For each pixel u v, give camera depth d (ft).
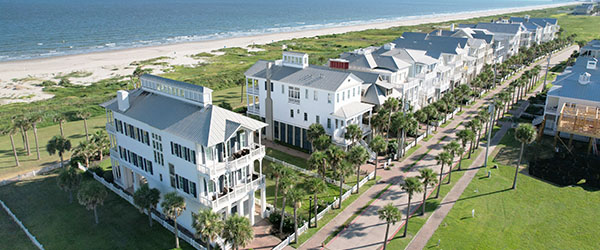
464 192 175.32
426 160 210.79
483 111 229.86
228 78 420.36
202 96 143.23
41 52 581.53
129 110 163.02
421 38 365.61
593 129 194.59
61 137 200.75
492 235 143.43
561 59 504.43
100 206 165.78
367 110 217.77
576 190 175.32
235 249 128.57
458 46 330.34
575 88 229.86
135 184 174.81
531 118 272.10
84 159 207.10
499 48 428.15
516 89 357.00
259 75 240.53
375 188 180.34
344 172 157.48
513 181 185.57
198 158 133.90
